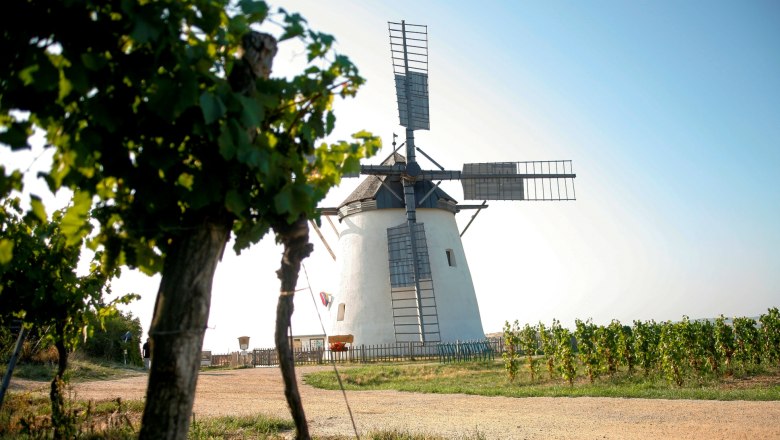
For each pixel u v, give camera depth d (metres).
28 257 7.76
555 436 10.32
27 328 8.54
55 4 3.58
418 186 38.19
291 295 5.30
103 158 4.08
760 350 21.38
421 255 35.78
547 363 23.91
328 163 5.34
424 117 39.31
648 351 21.00
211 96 3.75
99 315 9.07
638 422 11.52
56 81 3.53
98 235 4.84
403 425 11.89
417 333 34.38
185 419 4.01
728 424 10.84
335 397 18.03
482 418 12.78
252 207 4.60
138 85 3.91
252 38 4.50
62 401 8.70
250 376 26.61
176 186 4.17
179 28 3.83
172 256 4.27
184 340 4.05
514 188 39.34
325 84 4.78
